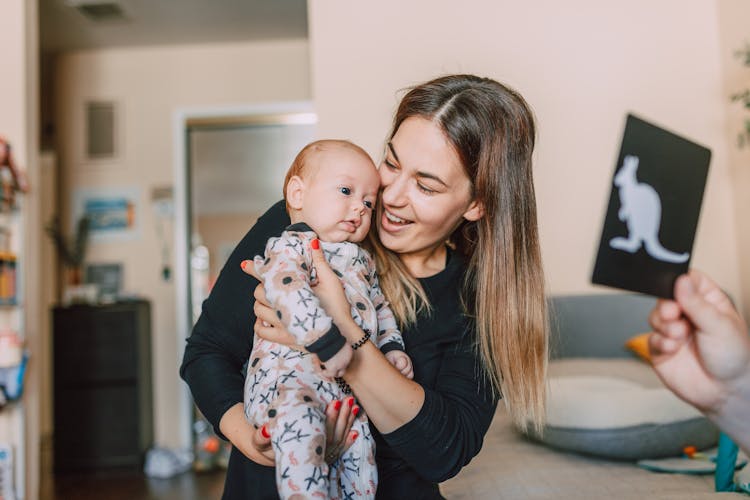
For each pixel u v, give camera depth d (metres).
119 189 5.69
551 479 2.02
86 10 4.97
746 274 3.78
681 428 2.21
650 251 0.78
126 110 5.73
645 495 1.79
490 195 1.27
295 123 5.69
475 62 3.90
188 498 4.11
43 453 5.62
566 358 3.49
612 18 3.92
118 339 5.07
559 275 3.89
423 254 1.35
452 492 1.91
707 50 3.91
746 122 3.41
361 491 1.15
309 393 1.11
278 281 1.09
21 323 3.63
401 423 1.11
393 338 1.23
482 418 1.26
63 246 5.51
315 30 3.90
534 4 3.91
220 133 5.72
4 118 3.74
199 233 5.67
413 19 3.89
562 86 3.91
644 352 3.22
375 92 3.88
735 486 1.77
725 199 3.91
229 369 1.25
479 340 1.31
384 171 1.29
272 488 1.13
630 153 0.77
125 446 5.02
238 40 5.66
